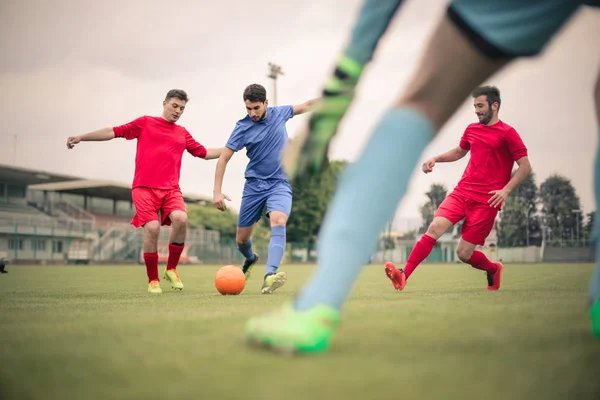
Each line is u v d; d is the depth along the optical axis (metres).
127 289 6.94
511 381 1.35
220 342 1.88
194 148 6.33
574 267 20.56
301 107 6.26
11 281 9.89
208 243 45.19
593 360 1.61
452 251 45.56
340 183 1.67
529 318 2.67
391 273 5.70
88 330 2.28
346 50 1.62
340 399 1.18
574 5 1.59
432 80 1.62
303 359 1.56
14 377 1.42
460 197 5.92
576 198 54.19
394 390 1.25
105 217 58.72
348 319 2.62
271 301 4.27
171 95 6.09
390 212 1.61
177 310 3.34
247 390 1.25
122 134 5.95
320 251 1.66
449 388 1.28
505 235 50.16
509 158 5.83
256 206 6.05
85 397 1.23
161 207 6.17
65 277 12.13
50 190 56.09
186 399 1.18
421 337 2.00
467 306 3.46
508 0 1.54
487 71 1.63
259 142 5.91
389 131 1.62
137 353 1.70
